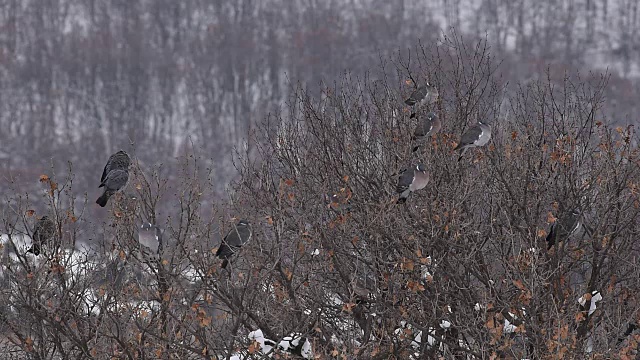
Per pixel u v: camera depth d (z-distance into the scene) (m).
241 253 37.53
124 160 39.84
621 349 38.81
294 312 40.56
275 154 44.62
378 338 39.69
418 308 41.25
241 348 37.75
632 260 43.03
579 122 44.25
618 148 42.34
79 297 38.22
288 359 37.41
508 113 46.62
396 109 46.03
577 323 39.06
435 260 41.31
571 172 41.50
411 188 38.41
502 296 40.75
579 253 42.09
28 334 38.75
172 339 36.88
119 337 37.53
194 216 39.00
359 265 41.69
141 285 37.44
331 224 39.25
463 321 40.00
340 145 43.69
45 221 38.00
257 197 41.72
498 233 43.03
